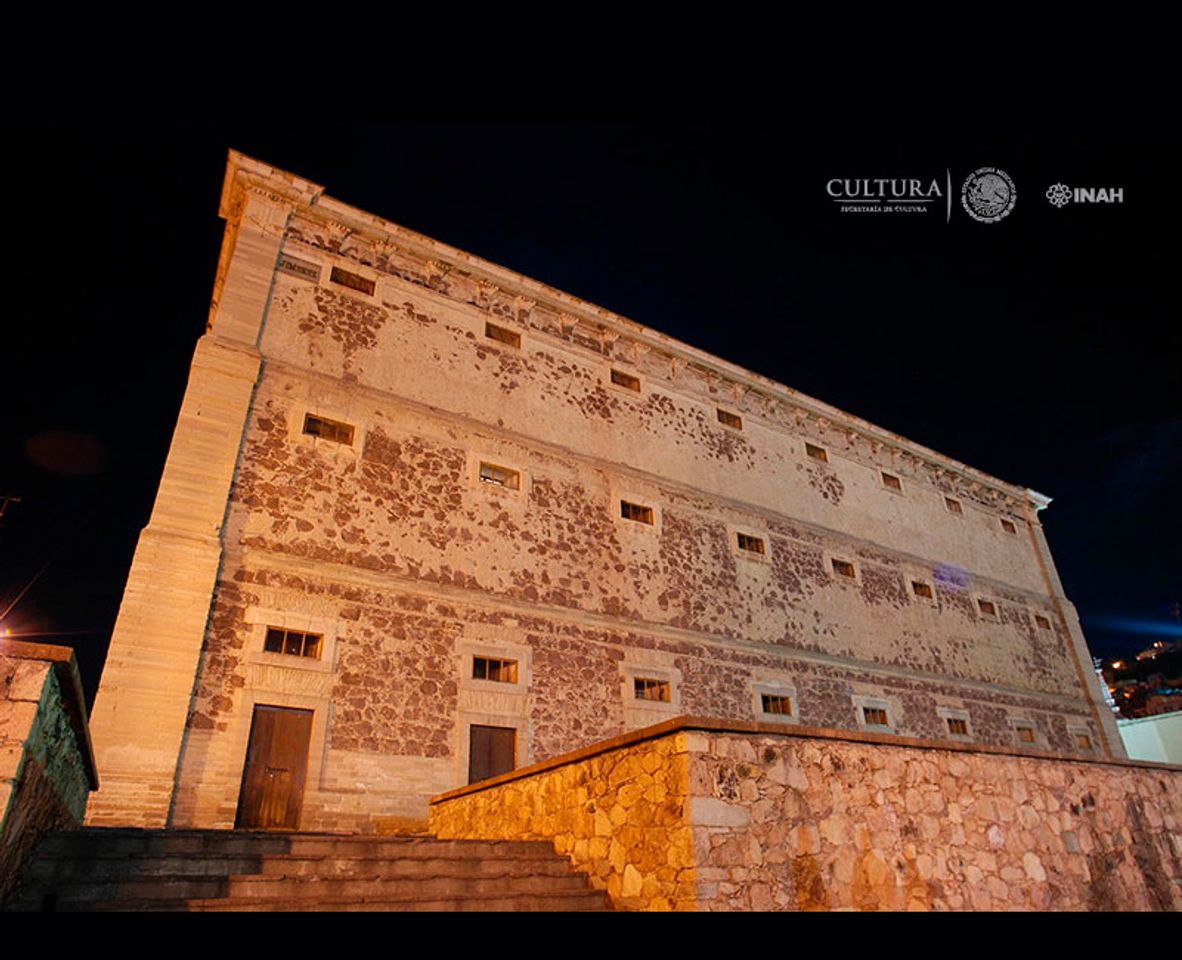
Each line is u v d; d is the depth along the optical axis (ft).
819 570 57.36
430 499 40.55
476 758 36.17
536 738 38.27
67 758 17.74
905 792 19.03
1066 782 22.66
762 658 49.90
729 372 59.52
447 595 38.68
